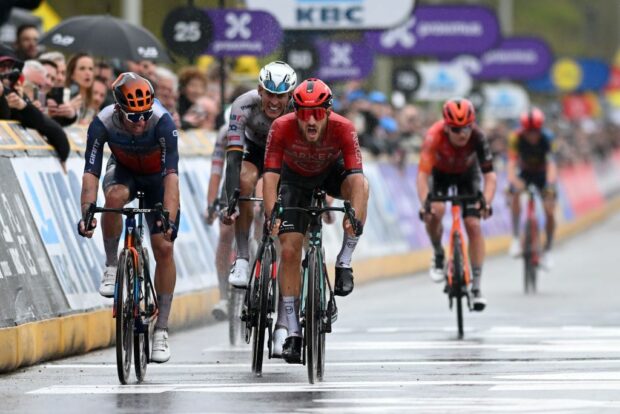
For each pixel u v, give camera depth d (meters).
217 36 33.22
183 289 26.30
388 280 40.03
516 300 32.81
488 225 52.84
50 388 17.73
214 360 21.16
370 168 41.12
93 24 28.97
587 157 87.38
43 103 25.78
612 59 151.50
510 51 69.56
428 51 55.97
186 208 27.91
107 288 18.92
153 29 39.53
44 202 21.97
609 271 42.19
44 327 20.59
